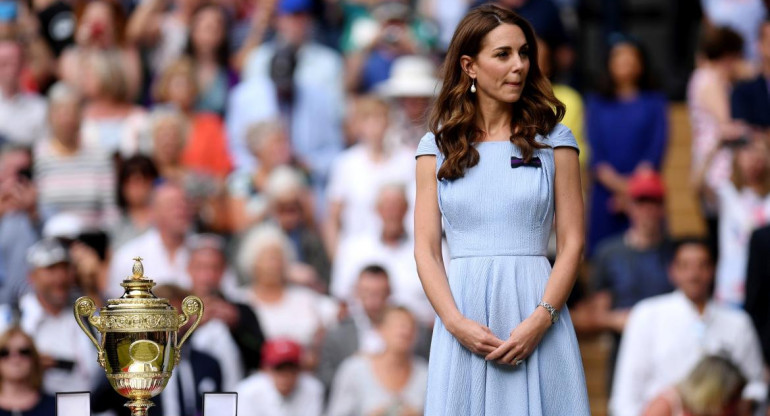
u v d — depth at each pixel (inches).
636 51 1633.9
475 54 660.1
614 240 1428.4
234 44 1827.0
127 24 1785.2
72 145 1503.4
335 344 1325.0
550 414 647.8
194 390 1182.3
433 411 655.1
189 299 653.9
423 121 717.3
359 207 1528.1
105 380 1101.1
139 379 634.8
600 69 1862.7
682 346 1289.4
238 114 1686.8
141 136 1588.3
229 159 1658.5
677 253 1305.4
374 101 1560.0
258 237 1380.4
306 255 1502.2
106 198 1501.0
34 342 1149.7
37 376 1145.4
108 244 1424.7
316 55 1733.5
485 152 661.3
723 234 1496.1
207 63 1727.4
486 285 654.5
